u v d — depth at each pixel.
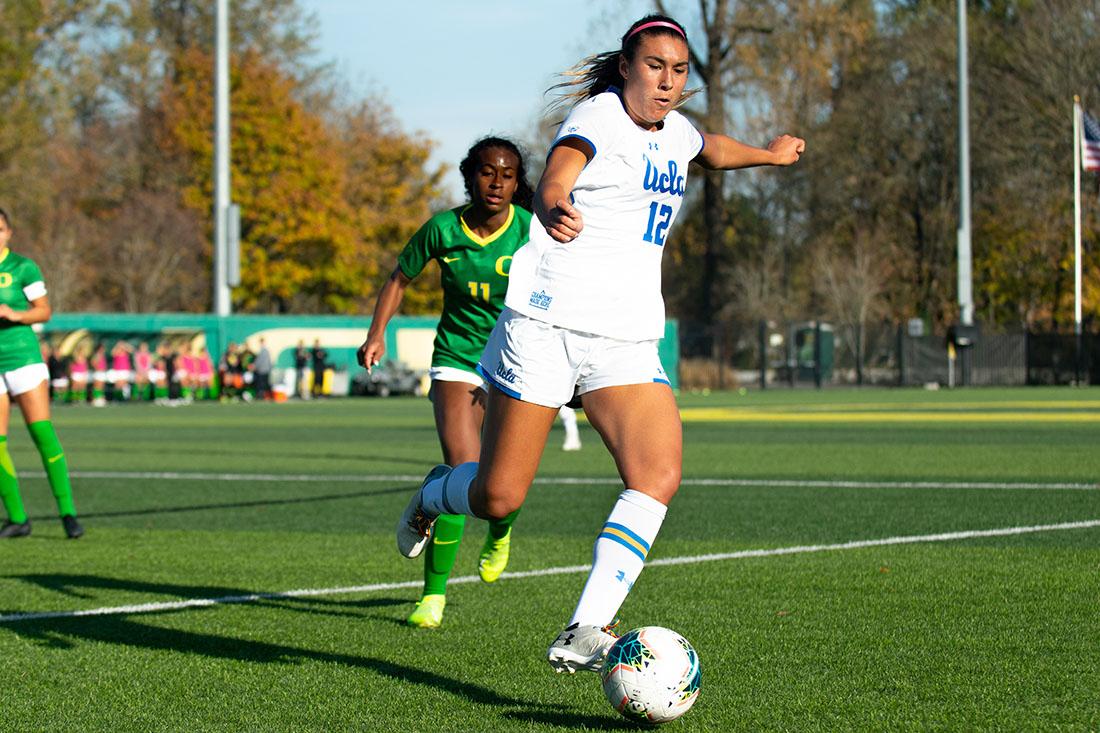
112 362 131.12
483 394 20.53
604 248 14.31
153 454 58.16
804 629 18.47
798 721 13.63
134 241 174.00
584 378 14.59
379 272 199.12
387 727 13.77
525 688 15.47
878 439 63.88
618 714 14.07
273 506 37.00
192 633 19.08
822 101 174.75
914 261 185.38
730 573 23.61
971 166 173.12
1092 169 140.50
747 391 148.25
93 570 25.39
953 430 71.06
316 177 172.75
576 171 13.69
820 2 150.50
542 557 26.41
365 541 29.52
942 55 172.00
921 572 23.52
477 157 19.98
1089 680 15.29
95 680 16.19
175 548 28.48
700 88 14.73
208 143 171.50
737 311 193.62
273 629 19.33
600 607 13.59
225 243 129.12
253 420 90.88
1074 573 23.23
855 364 163.25
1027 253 171.12
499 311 20.30
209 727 13.93
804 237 196.12
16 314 29.80
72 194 185.75
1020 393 130.62
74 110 186.38
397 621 19.88
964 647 17.19
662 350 146.75
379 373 146.12
